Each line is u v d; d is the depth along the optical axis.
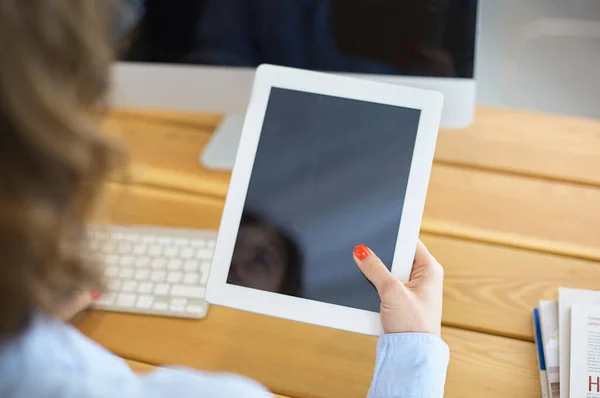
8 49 0.25
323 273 0.57
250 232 0.58
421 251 0.59
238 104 0.74
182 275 0.68
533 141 0.81
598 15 1.41
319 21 0.66
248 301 0.57
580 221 0.72
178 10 0.67
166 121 0.87
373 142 0.58
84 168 0.28
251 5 0.66
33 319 0.32
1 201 0.26
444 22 0.64
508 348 0.62
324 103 0.59
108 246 0.69
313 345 0.64
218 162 0.81
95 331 0.65
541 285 0.67
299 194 0.58
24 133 0.25
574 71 1.38
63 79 0.27
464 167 0.79
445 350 0.53
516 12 1.45
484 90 1.37
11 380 0.33
